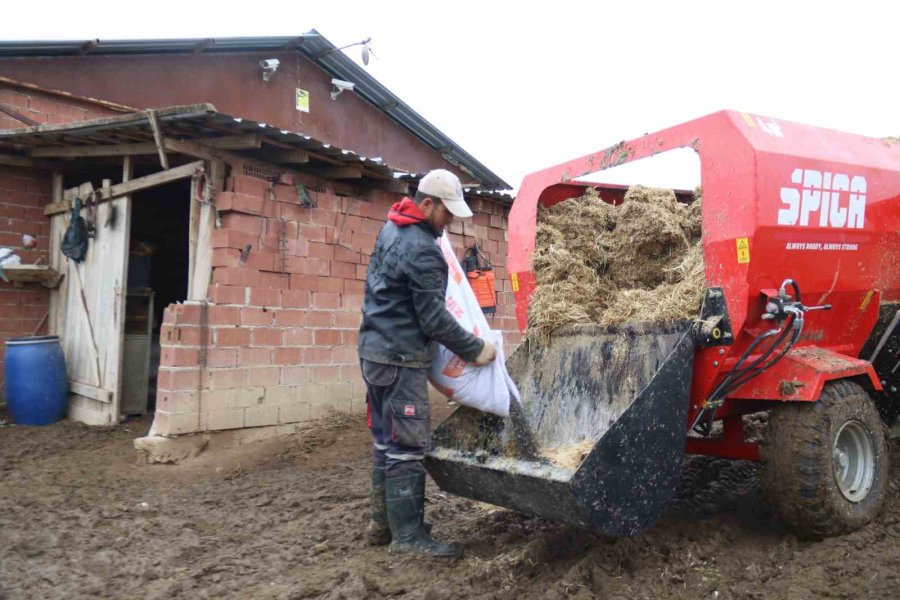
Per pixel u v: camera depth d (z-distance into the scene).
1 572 3.68
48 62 8.77
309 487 5.30
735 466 5.14
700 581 3.23
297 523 4.49
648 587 3.17
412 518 3.71
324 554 3.91
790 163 3.54
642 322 3.77
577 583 3.18
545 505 3.21
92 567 3.80
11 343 7.46
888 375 4.55
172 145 6.08
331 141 12.81
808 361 3.55
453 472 3.63
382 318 3.64
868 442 3.74
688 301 3.64
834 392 3.57
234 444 6.36
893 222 4.13
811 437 3.45
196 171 6.40
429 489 5.09
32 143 7.34
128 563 3.85
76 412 7.80
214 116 5.70
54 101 8.68
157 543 4.17
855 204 3.88
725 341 3.45
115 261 7.19
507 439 3.69
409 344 3.62
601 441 3.01
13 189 8.10
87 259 7.67
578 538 3.74
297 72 12.12
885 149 4.33
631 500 3.13
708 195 3.58
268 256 6.61
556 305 4.23
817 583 3.10
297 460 6.10
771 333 3.49
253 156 6.61
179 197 9.81
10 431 7.12
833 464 3.50
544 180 4.59
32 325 8.27
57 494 5.14
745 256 3.39
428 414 3.70
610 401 3.76
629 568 3.37
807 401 3.51
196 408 6.07
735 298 3.44
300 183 6.95
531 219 4.60
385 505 3.90
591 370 3.93
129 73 9.63
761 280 3.45
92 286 7.59
